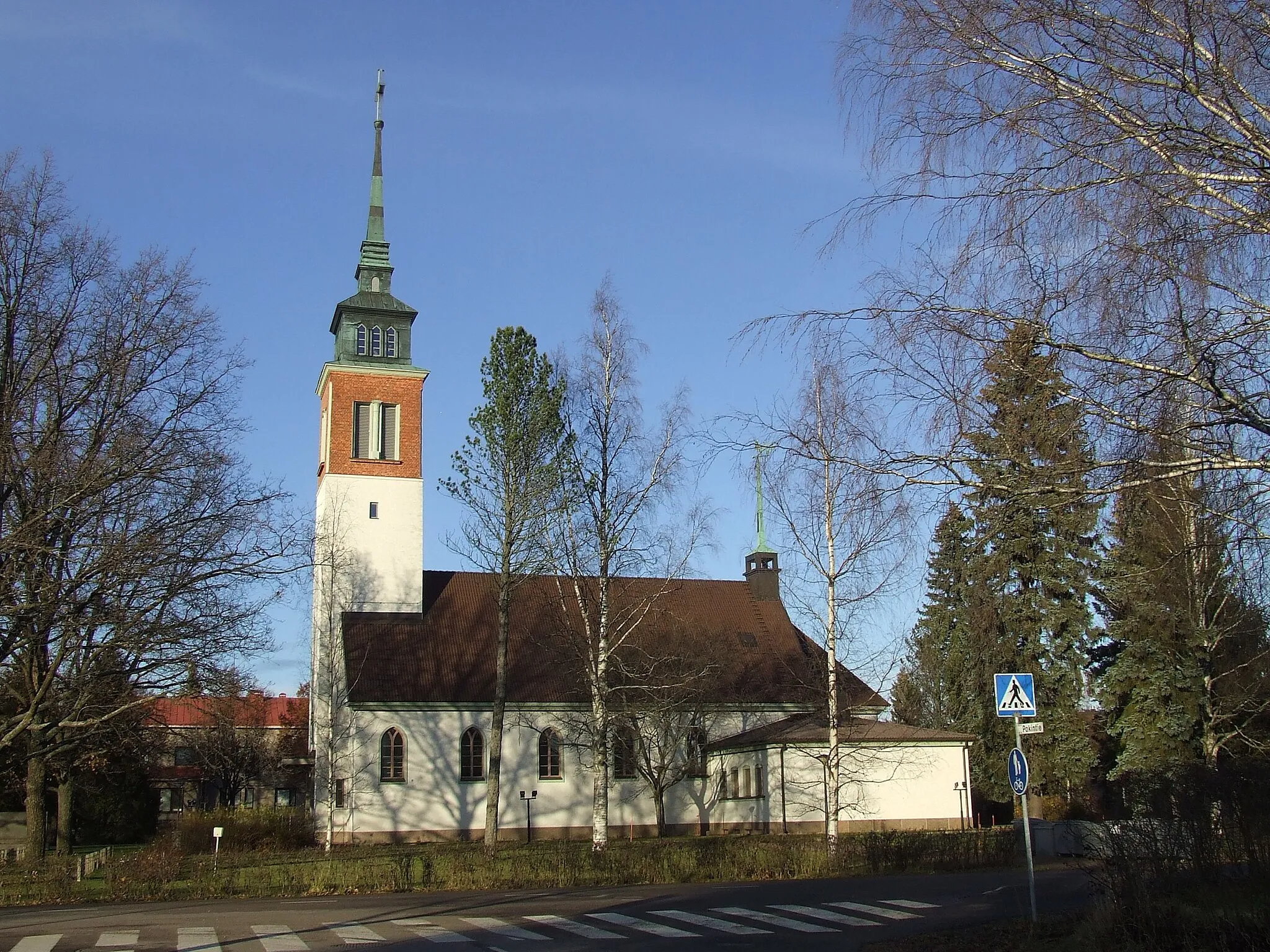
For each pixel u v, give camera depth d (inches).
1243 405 401.7
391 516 2272.4
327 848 1798.7
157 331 1213.7
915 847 1269.7
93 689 1174.3
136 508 1142.3
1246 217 383.2
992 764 2027.6
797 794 2005.4
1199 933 547.5
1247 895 581.6
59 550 1074.7
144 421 1170.6
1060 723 1843.0
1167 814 636.1
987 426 443.2
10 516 1136.2
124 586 1130.7
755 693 2263.8
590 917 874.8
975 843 1284.4
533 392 1672.0
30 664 1232.2
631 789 2188.7
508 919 866.1
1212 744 1547.7
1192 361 400.5
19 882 1182.9
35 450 1088.8
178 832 1940.2
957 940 701.9
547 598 1818.4
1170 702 1669.5
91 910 971.3
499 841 2042.3
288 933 789.9
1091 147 399.2
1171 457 413.4
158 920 871.1
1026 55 406.3
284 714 3597.4
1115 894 608.7
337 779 2055.9
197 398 1212.5
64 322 1190.9
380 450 2287.2
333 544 1978.3
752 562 2586.1
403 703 2095.2
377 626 2204.7
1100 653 1878.7
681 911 906.1
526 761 2144.4
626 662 1907.0
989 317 430.0
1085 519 466.3
